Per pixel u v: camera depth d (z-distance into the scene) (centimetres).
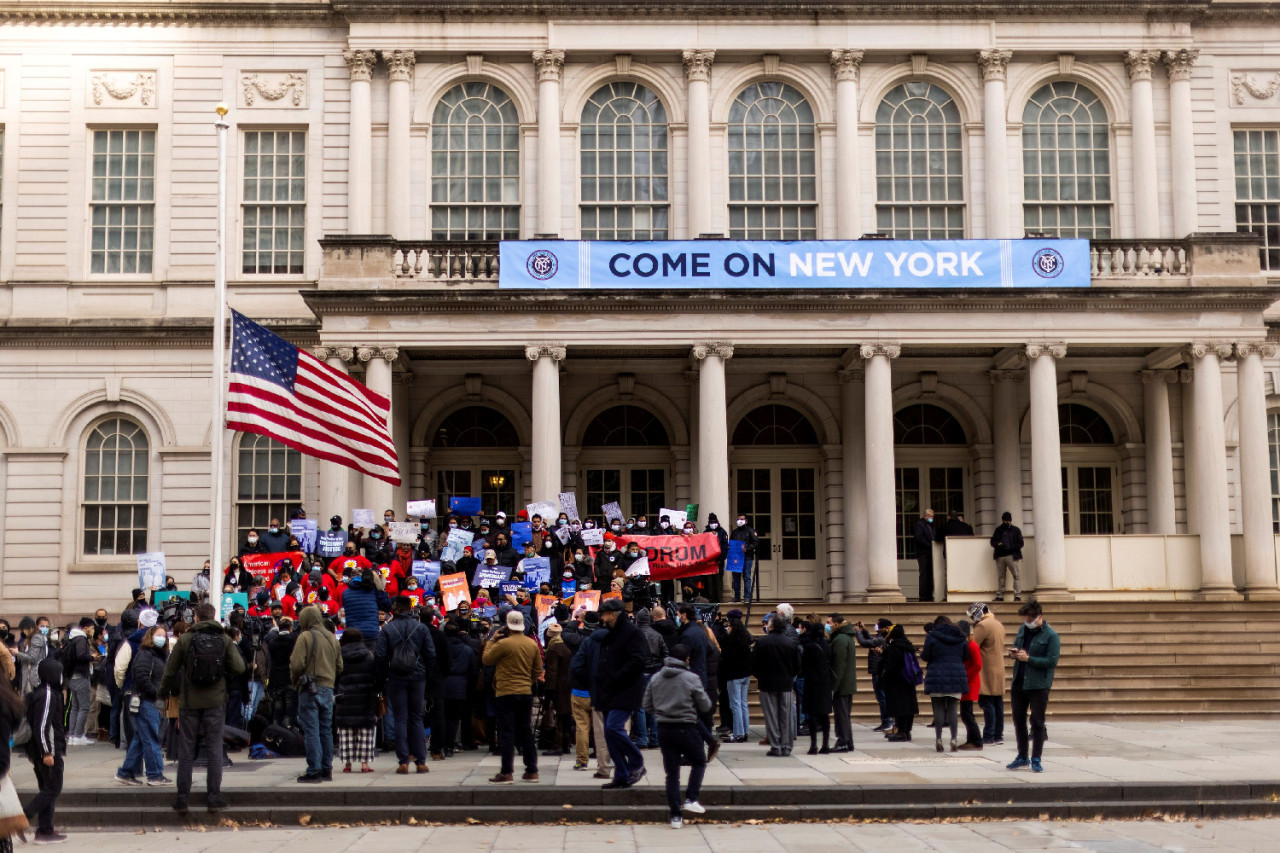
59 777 1356
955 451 3366
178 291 3291
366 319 2920
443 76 3334
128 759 1648
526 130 3325
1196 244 3000
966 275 2942
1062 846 1309
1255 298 2947
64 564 3209
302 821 1481
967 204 3325
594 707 1589
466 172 3331
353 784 1588
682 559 2544
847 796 1524
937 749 1914
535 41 3325
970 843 1327
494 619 2189
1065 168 3366
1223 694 2466
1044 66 3362
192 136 3338
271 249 3316
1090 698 2452
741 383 3316
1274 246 3372
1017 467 3266
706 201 3275
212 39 3353
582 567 2453
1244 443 2948
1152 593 2922
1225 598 2850
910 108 3369
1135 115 3344
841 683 1948
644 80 3347
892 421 3005
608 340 2925
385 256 2950
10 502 3228
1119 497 3356
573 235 3303
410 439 3272
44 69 3344
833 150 3328
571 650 1925
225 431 3234
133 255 3325
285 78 3350
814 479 3369
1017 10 3325
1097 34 3347
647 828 1438
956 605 2761
